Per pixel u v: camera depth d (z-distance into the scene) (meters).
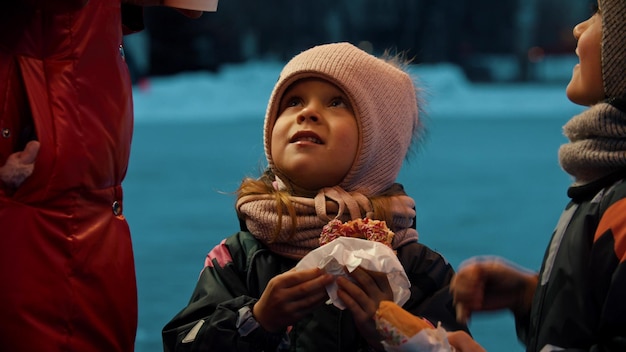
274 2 30.27
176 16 22.02
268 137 2.22
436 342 1.73
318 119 2.11
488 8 30.52
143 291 4.97
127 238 2.00
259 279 2.09
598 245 1.77
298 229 2.07
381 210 2.09
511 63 30.89
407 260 2.12
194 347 1.95
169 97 21.80
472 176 10.77
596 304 1.77
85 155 1.85
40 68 1.82
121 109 1.94
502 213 8.05
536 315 1.90
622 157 1.78
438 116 21.20
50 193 1.81
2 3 1.78
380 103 2.16
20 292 1.78
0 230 1.77
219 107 22.02
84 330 1.87
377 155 2.17
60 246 1.83
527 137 16.23
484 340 3.98
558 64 30.83
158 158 12.36
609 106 1.79
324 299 1.86
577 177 1.93
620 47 1.80
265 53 30.38
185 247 6.35
